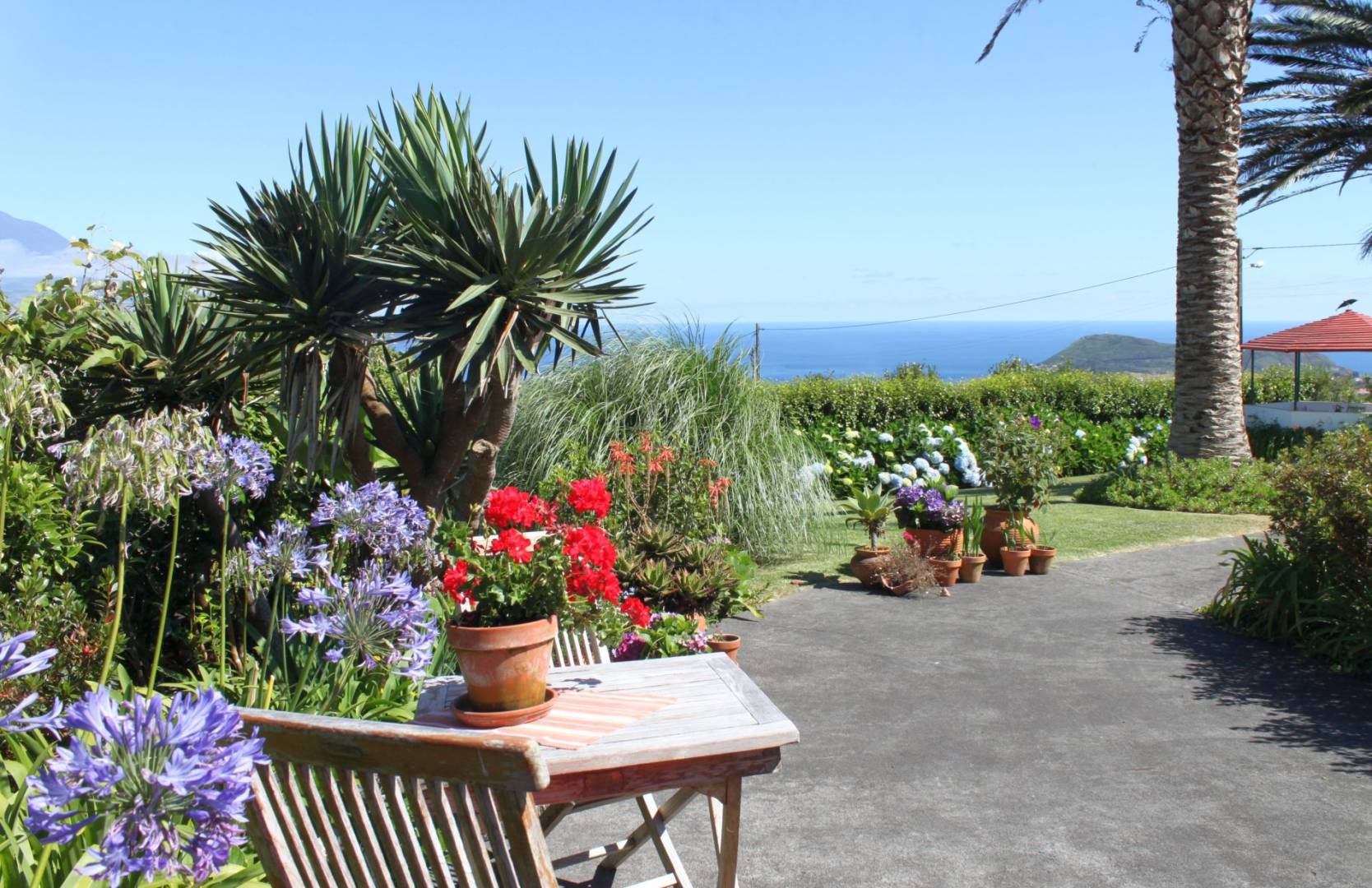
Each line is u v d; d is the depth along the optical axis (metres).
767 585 7.95
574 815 4.20
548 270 5.44
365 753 1.79
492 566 2.97
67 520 4.28
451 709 3.03
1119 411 18.41
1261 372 25.02
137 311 5.27
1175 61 13.07
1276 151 17.78
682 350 9.64
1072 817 3.99
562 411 9.05
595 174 5.70
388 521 3.78
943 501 8.65
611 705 2.98
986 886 3.45
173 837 1.48
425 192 5.30
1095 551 9.62
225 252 5.07
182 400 5.27
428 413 6.07
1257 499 11.95
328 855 1.91
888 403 16.22
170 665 4.83
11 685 3.44
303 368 5.18
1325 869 3.52
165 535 4.86
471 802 1.75
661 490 7.95
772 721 2.79
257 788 1.88
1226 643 6.51
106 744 1.48
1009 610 7.51
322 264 5.09
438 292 5.36
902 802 4.18
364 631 3.15
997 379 17.83
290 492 5.65
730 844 2.68
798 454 9.73
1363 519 6.03
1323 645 6.07
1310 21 16.08
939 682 5.83
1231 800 4.13
